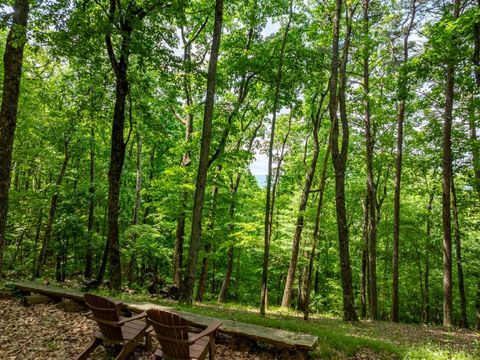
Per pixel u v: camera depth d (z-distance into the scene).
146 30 9.87
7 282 8.16
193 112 15.27
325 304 24.67
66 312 6.94
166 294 13.06
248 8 14.99
